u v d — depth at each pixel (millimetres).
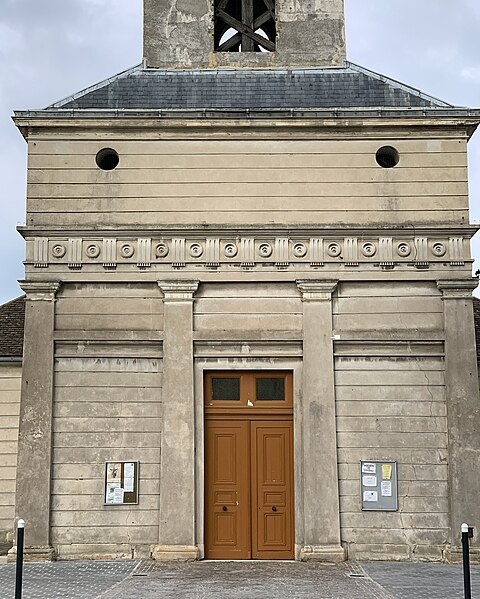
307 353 16938
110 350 17078
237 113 17656
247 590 13266
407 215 17516
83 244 17375
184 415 16734
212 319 17156
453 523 16312
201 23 19812
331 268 17281
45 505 16422
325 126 17734
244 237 17375
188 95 18797
